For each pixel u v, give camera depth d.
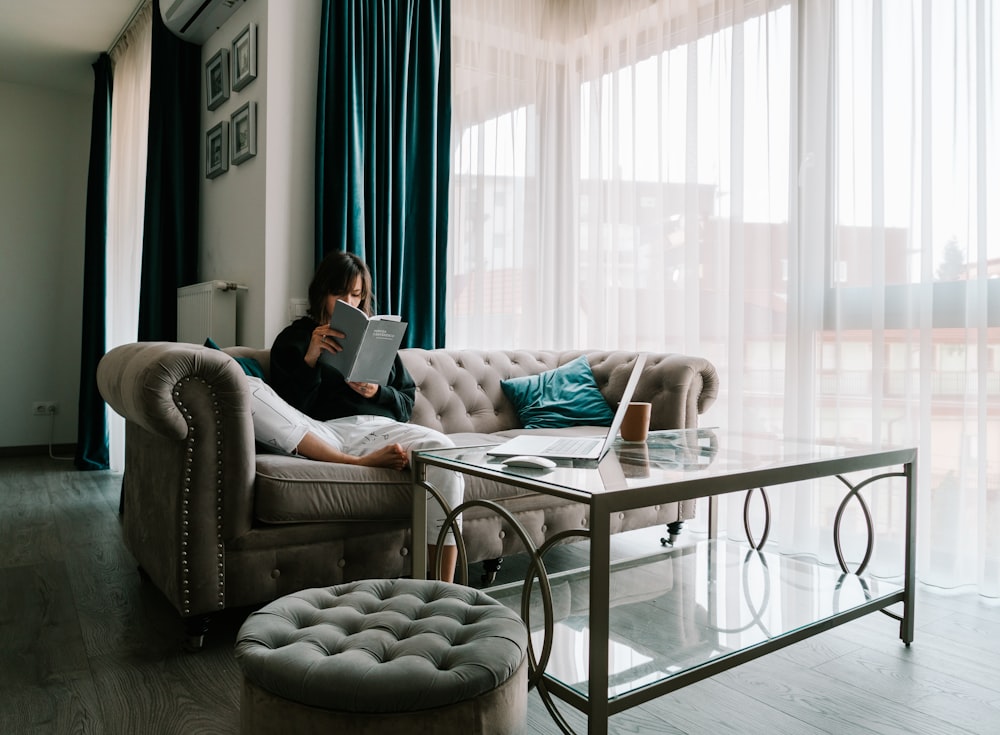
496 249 3.51
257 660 0.98
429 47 3.22
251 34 2.93
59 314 5.21
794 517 2.75
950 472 2.38
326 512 1.86
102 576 2.37
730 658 1.37
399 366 2.54
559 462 1.55
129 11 4.05
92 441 4.50
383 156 3.08
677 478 1.36
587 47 3.59
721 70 3.00
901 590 1.82
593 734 1.17
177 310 3.49
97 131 4.62
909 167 2.50
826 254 2.71
